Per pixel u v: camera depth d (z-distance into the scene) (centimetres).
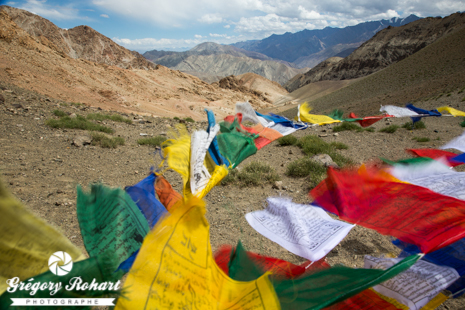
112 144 879
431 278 153
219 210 475
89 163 707
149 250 99
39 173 598
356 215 160
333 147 891
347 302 149
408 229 143
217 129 131
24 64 4156
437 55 8812
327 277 134
